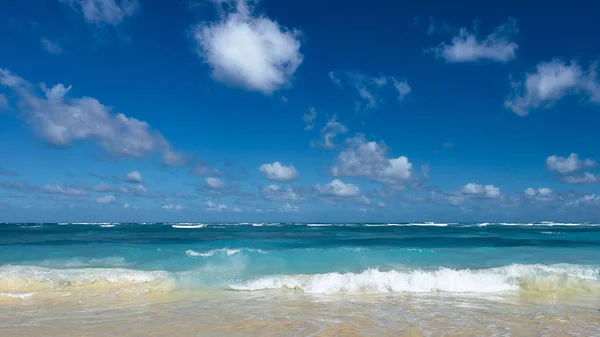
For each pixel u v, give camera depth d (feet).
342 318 30.04
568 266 52.90
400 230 176.55
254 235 128.26
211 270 53.78
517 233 146.82
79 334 25.68
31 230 164.55
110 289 41.52
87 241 96.99
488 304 35.45
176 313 31.94
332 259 61.67
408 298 38.22
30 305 35.22
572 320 29.53
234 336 25.17
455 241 101.04
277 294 40.24
